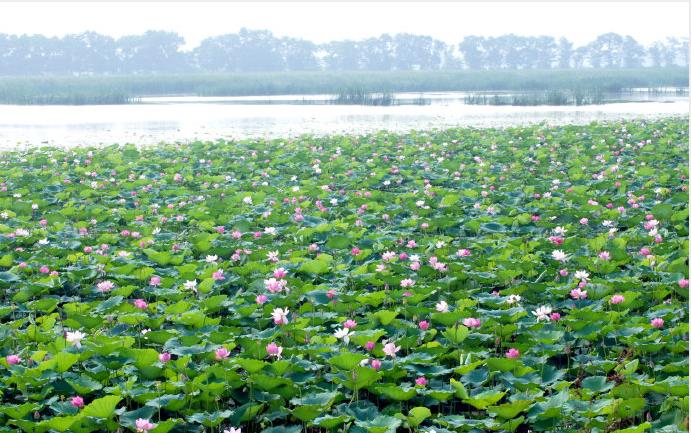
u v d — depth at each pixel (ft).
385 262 26.20
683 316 21.31
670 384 15.96
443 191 39.91
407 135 71.92
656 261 25.61
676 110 113.70
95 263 27.61
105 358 18.53
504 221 33.19
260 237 30.66
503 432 15.94
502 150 59.31
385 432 14.51
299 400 16.38
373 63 486.38
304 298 23.81
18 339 20.48
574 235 31.37
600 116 101.86
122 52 450.71
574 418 15.64
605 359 19.29
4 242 30.71
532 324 20.61
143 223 34.04
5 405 16.76
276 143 65.72
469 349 19.19
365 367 16.43
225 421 16.87
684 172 43.47
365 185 44.16
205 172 50.49
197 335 19.92
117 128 95.40
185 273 25.22
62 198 41.60
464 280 25.00
